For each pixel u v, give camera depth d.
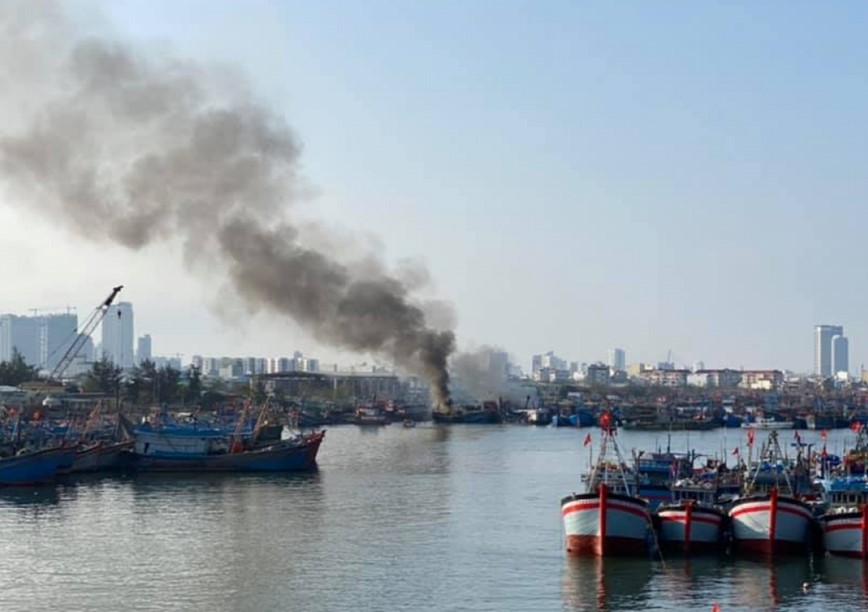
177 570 146.62
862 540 149.62
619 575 141.25
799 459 189.62
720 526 154.88
